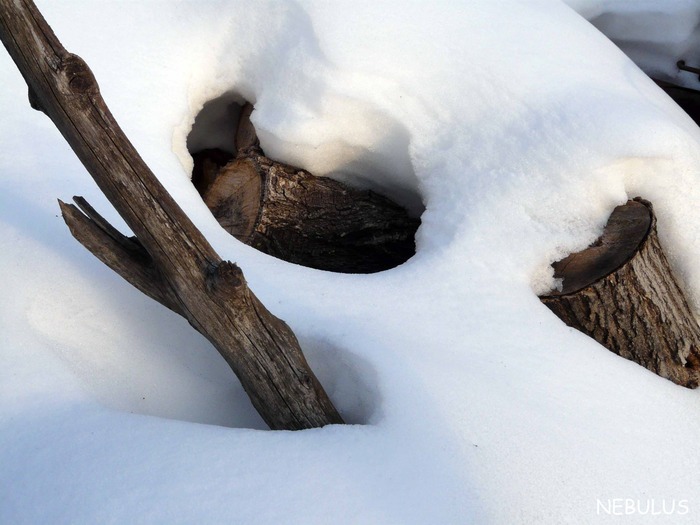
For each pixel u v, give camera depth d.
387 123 2.69
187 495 1.67
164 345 2.20
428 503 1.73
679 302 2.44
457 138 2.63
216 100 3.12
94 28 2.88
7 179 2.42
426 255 2.47
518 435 1.92
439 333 2.20
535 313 2.29
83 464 1.75
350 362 2.08
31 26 1.66
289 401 2.00
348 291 2.30
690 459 2.03
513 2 2.95
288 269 2.38
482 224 2.46
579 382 2.14
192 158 2.97
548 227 2.44
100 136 1.77
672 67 3.66
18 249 2.23
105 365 2.11
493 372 2.10
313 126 2.70
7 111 2.60
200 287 1.88
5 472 1.77
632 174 2.54
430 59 2.70
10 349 1.99
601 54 2.91
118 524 1.62
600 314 2.36
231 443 1.80
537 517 1.77
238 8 2.96
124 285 2.23
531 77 2.67
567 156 2.49
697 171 2.55
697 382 2.39
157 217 1.83
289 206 2.73
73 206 1.92
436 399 1.95
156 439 1.80
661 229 2.57
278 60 2.86
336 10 2.77
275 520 1.64
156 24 2.95
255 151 2.88
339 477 1.75
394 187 2.90
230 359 2.00
